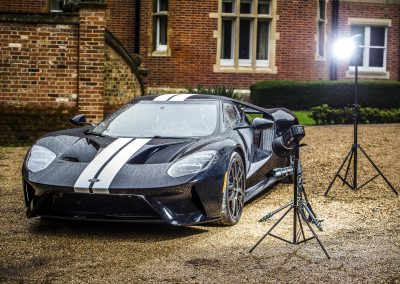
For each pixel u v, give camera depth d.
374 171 8.15
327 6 18.83
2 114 10.15
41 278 3.79
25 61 10.13
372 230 5.12
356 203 6.23
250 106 6.81
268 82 16.47
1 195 6.42
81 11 10.12
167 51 17.14
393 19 19.78
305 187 7.07
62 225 5.19
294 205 4.61
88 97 10.27
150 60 17.23
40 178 4.80
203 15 17.16
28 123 10.22
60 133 5.64
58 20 10.12
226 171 4.97
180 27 17.08
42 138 5.46
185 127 5.58
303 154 9.52
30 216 4.96
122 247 4.54
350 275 3.91
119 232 4.98
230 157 5.10
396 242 4.74
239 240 4.76
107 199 4.64
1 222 5.27
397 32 19.89
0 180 7.26
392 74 19.95
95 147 5.16
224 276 3.86
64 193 4.74
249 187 6.08
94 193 4.61
